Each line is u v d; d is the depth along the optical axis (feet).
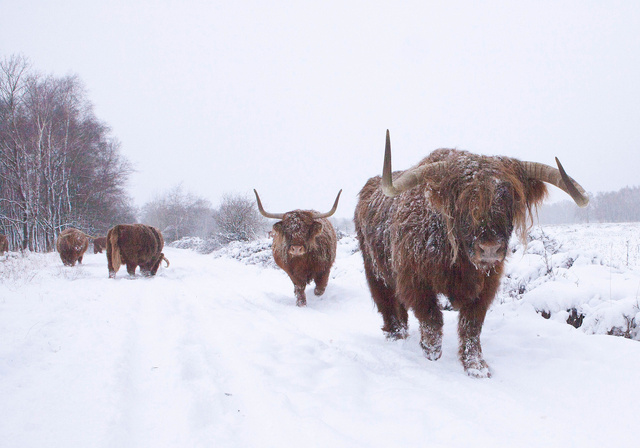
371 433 8.73
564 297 17.66
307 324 20.38
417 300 14.02
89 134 112.68
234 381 11.33
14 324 16.85
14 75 95.50
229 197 101.65
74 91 110.83
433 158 14.11
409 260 13.70
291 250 25.25
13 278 32.42
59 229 95.09
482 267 11.93
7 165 92.48
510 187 11.59
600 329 15.53
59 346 14.03
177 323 18.22
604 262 22.47
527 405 10.52
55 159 97.76
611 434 8.95
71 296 24.29
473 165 11.95
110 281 33.73
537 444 8.48
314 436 8.22
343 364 13.19
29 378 11.05
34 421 8.59
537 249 27.14
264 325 18.37
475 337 13.51
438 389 11.70
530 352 14.12
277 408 9.46
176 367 12.16
